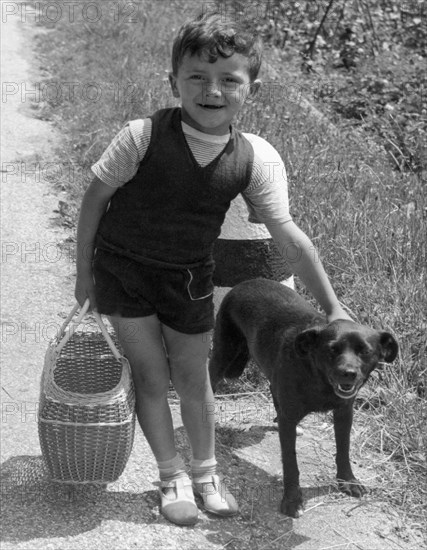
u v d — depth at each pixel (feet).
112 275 12.48
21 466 13.87
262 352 14.15
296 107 30.60
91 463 12.37
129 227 12.18
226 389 16.76
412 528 13.26
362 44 40.63
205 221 12.20
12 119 31.07
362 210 22.17
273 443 15.21
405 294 18.79
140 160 11.79
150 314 12.60
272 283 15.06
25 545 12.10
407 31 42.42
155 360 12.76
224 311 15.33
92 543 12.23
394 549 12.76
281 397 13.33
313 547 12.66
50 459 12.42
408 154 28.43
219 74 11.55
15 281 20.40
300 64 38.83
